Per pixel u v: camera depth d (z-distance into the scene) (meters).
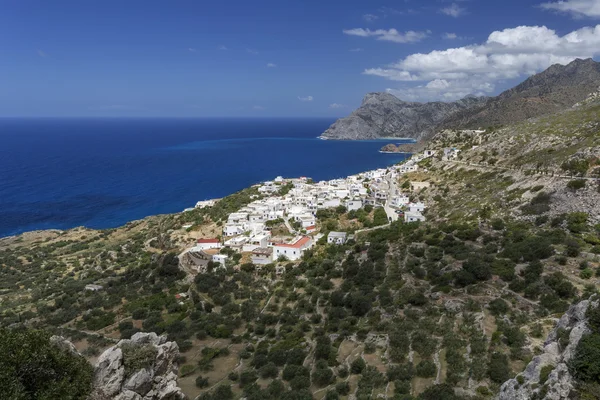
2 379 30.25
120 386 36.81
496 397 40.78
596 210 83.94
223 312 89.44
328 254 108.06
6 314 100.69
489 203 110.94
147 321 87.81
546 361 37.25
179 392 41.41
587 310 37.91
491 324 60.97
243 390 61.25
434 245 95.31
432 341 59.75
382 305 75.62
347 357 63.12
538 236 83.00
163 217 187.12
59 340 38.41
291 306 87.38
